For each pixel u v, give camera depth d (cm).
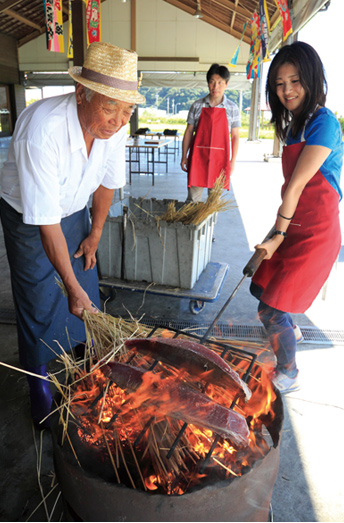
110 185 198
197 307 314
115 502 112
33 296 183
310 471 183
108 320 156
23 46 1758
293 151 198
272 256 215
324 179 194
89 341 158
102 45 137
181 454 129
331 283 371
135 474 132
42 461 187
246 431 117
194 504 110
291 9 965
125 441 138
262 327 298
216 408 117
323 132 184
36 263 179
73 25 397
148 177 975
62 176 164
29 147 149
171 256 288
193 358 132
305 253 200
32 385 198
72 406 142
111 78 136
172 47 1683
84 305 166
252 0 1213
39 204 154
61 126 152
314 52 181
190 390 122
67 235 196
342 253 438
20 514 162
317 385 238
